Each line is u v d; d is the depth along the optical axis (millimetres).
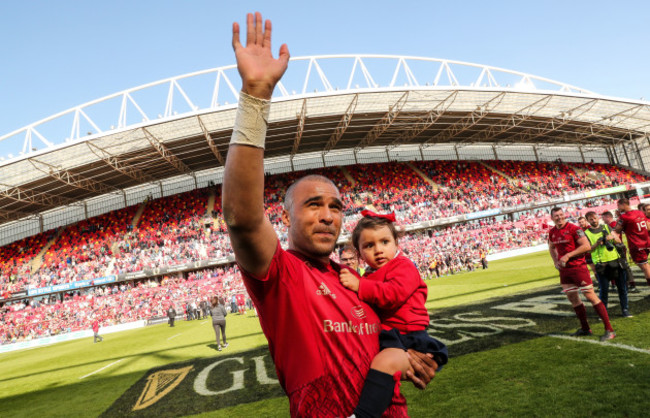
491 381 4469
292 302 1295
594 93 37125
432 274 27281
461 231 36938
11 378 11805
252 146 1122
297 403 1290
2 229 41844
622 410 3252
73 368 11805
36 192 35125
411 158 48688
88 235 39500
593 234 7012
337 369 1312
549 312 7945
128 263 34375
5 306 32500
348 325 1387
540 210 41125
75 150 28781
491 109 35719
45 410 6836
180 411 5469
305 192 1515
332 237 1521
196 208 41000
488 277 18016
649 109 37906
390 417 1394
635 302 7477
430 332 7781
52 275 34281
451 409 3871
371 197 41750
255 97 1135
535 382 4191
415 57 34312
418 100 31984
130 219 40844
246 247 1190
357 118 34406
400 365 1408
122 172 35625
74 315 29562
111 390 7641
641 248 7551
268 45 1224
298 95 28625
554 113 38000
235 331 14203
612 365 4312
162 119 26859
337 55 32406
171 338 15703
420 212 39094
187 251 35094
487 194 42938
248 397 5625
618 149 52094
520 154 51094
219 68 30266
